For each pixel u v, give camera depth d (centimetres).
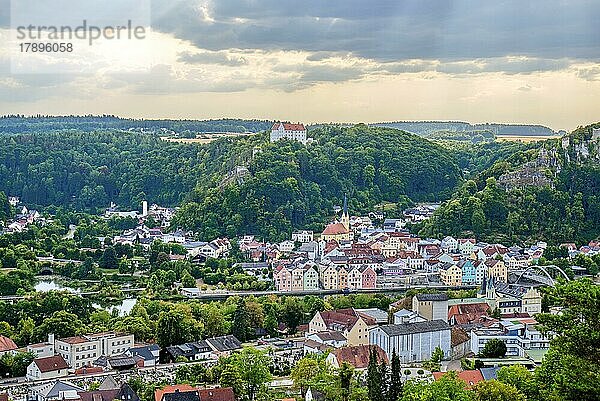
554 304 17050
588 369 15888
